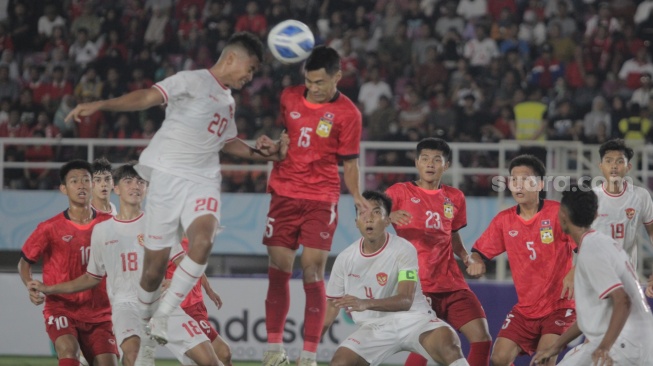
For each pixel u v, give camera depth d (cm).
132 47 4122
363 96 3866
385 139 3628
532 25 4106
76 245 1911
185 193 1503
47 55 4150
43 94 3938
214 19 4203
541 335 1911
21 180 3606
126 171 1833
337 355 1795
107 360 1870
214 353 1759
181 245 1880
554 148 3144
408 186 1994
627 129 3659
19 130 3781
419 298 1850
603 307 1540
